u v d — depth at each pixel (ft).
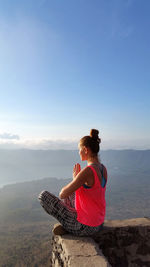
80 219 7.41
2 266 251.60
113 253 8.30
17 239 437.17
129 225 8.73
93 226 7.43
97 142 7.78
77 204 7.56
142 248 8.56
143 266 8.25
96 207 7.36
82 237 7.56
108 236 8.38
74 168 8.52
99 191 7.33
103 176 7.61
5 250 335.06
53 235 8.61
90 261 5.79
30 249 330.34
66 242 7.14
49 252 296.92
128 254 8.41
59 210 7.67
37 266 238.07
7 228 584.81
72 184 7.16
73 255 6.15
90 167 7.29
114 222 9.30
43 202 7.84
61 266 7.14
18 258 278.26
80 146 7.97
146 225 8.82
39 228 580.30
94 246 6.80
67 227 7.67
